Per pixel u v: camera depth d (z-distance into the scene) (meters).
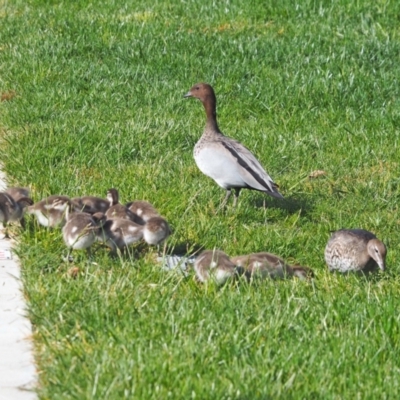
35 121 17.84
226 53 22.19
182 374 8.45
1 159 15.88
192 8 26.14
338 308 10.09
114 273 11.13
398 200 14.98
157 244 12.11
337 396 8.27
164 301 10.18
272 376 8.50
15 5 27.12
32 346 9.44
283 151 16.75
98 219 12.05
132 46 22.50
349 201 14.80
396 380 8.62
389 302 10.16
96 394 8.17
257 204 14.67
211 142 14.52
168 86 20.06
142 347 9.00
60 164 15.52
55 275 11.09
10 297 10.64
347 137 17.64
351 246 11.98
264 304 10.16
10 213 12.54
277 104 19.28
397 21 24.75
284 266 11.56
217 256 11.16
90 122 17.56
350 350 9.09
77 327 9.57
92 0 27.22
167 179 15.12
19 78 20.47
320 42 22.95
